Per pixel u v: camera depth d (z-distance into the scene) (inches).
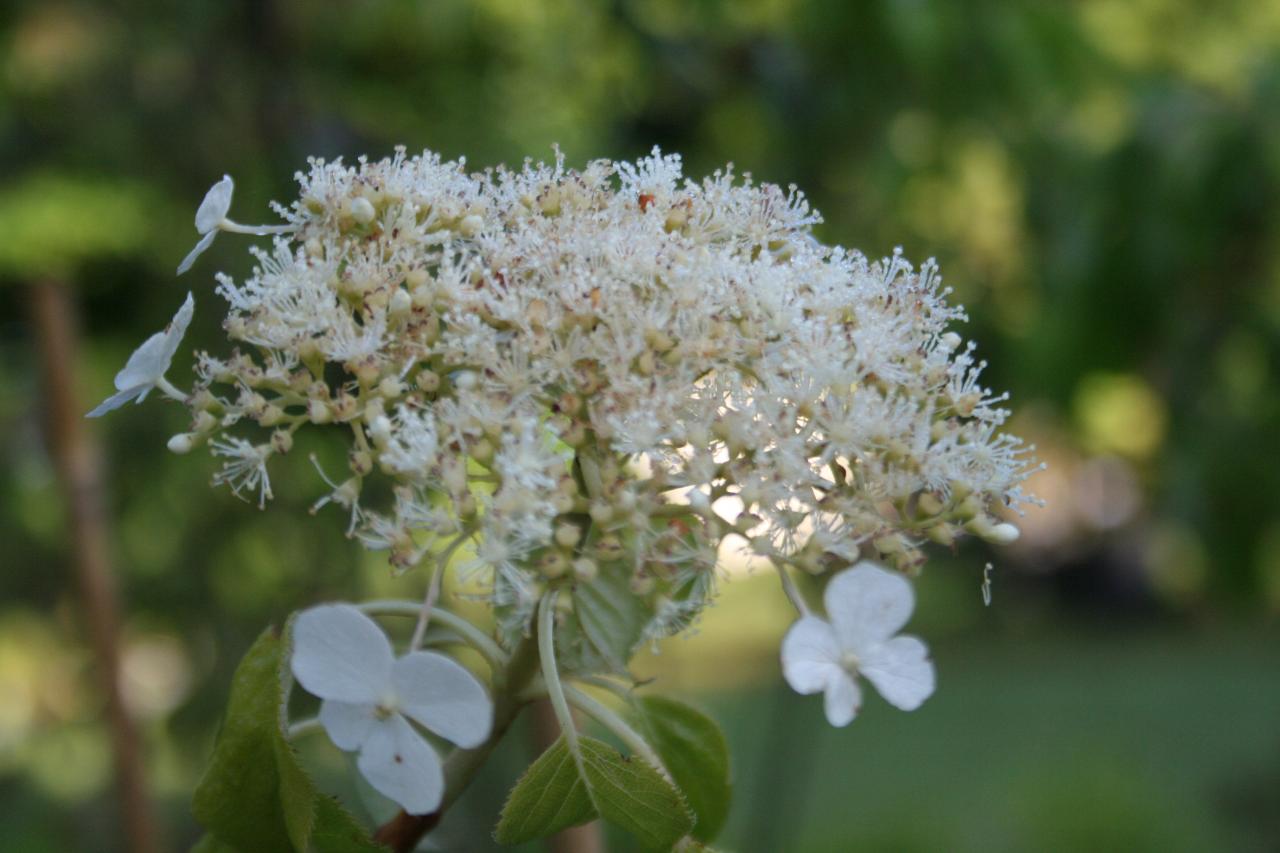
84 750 73.6
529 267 20.8
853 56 41.3
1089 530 221.9
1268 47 38.3
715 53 46.3
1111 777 104.4
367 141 48.0
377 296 20.6
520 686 20.8
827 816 113.2
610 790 20.0
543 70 51.7
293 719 32.5
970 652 201.3
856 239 44.3
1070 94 39.9
